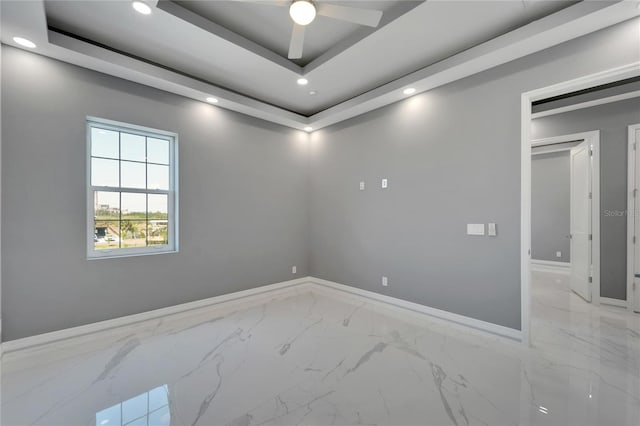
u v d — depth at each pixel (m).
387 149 3.59
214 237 3.58
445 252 3.04
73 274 2.61
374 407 1.71
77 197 2.63
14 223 2.33
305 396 1.81
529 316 2.48
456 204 2.95
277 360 2.26
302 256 4.62
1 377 2.00
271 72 3.07
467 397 1.79
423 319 3.15
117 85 2.83
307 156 4.70
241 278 3.85
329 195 4.37
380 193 3.68
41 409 1.68
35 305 2.42
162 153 3.27
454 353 2.37
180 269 3.29
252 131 3.98
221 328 2.90
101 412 1.66
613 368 2.11
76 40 2.39
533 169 6.01
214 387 1.90
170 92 3.19
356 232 3.98
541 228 5.93
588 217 3.70
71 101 2.58
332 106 4.02
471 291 2.84
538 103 3.91
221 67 2.97
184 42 2.54
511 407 1.70
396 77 3.17
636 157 3.36
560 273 5.50
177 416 1.63
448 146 3.01
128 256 2.93
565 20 2.06
